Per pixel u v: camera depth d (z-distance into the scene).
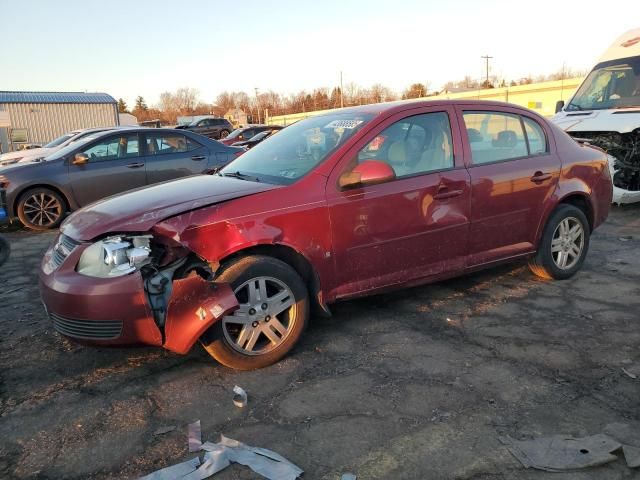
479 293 4.82
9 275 5.99
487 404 3.05
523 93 38.44
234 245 3.37
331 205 3.68
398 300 4.69
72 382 3.43
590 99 9.21
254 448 2.69
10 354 3.86
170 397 3.21
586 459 2.53
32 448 2.76
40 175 8.45
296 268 3.73
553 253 4.99
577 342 3.81
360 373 3.44
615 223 7.71
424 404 3.06
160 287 3.26
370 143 3.93
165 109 108.31
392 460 2.58
